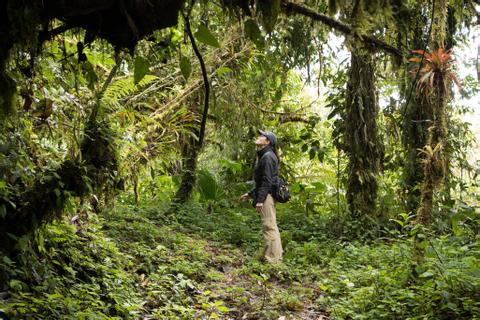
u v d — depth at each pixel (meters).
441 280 4.07
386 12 2.65
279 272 5.56
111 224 5.93
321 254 6.53
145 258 4.94
